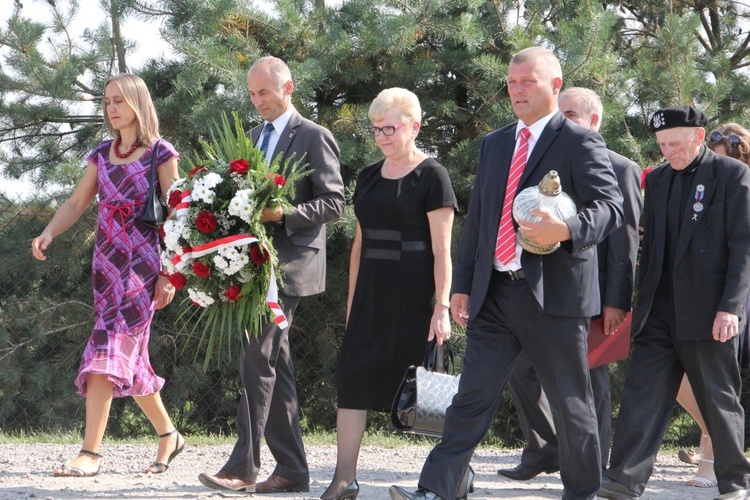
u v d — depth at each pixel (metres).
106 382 7.08
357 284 6.24
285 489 6.59
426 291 6.12
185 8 15.36
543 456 7.47
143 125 7.28
